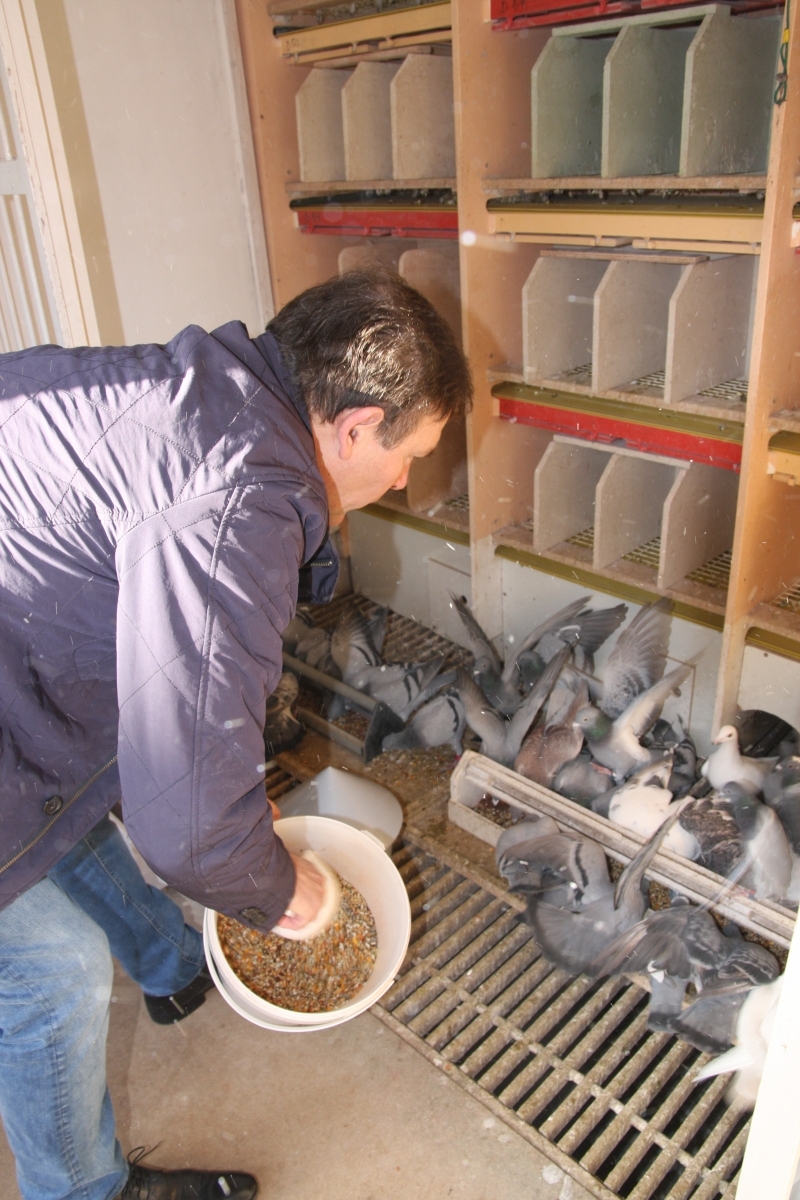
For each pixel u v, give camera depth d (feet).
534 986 5.64
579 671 7.21
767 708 6.27
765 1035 4.77
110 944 5.22
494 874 6.30
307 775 7.64
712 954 5.21
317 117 8.25
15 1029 3.64
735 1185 4.42
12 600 3.18
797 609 6.18
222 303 8.64
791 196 4.93
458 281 8.23
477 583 8.05
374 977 4.41
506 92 6.59
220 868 3.06
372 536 9.62
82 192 7.39
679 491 6.43
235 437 2.97
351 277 3.38
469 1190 4.56
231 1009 5.72
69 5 6.87
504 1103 4.92
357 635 8.66
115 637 3.34
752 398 5.39
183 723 2.80
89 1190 4.09
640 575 7.00
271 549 2.91
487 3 6.19
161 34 7.45
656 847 5.50
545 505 7.46
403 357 3.18
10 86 5.95
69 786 3.62
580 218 6.24
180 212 8.04
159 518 2.88
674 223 5.72
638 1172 4.67
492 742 7.00
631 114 6.04
